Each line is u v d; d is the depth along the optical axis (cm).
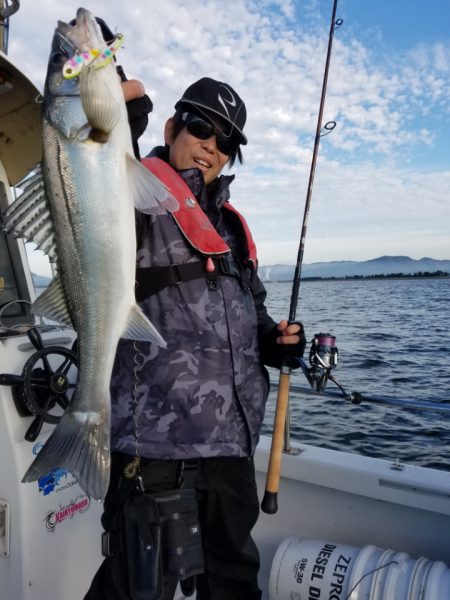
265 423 686
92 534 207
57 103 139
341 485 240
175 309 159
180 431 154
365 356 1282
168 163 191
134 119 156
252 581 182
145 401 155
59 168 140
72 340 211
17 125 209
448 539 226
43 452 137
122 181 141
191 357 158
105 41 150
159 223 164
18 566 178
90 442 140
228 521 175
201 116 178
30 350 192
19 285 222
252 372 177
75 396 144
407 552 232
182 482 156
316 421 714
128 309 145
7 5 224
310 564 217
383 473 233
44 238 146
